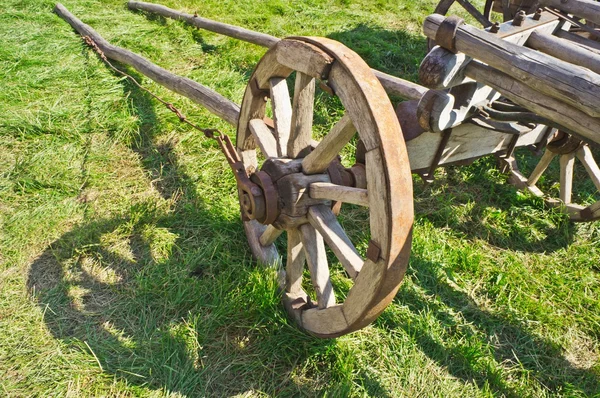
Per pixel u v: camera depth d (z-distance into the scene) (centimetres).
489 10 517
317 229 233
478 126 290
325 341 258
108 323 262
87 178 356
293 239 255
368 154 190
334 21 663
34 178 346
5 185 338
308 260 244
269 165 240
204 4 657
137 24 581
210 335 260
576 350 279
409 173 186
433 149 293
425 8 752
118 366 240
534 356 273
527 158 433
